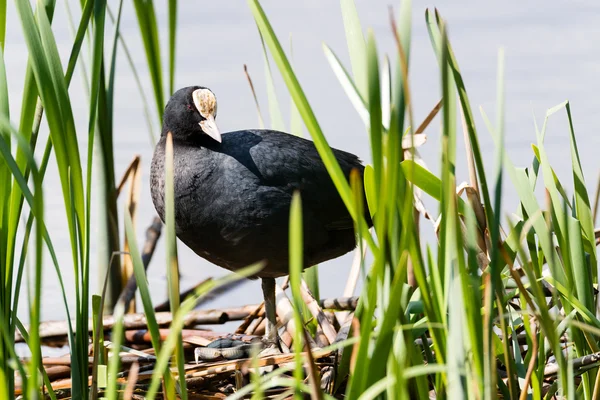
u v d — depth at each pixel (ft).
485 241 21.27
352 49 17.26
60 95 18.01
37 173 15.60
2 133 17.72
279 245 28.63
